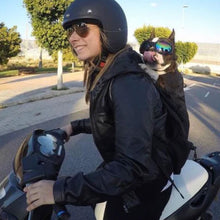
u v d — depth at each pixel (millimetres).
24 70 27344
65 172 4492
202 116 9086
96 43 1521
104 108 1437
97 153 5301
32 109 9211
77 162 4875
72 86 15547
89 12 1452
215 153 2496
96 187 1267
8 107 9508
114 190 1278
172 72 1640
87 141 5961
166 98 1541
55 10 12242
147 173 1326
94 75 1641
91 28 1500
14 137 6211
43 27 12594
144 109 1319
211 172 2223
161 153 1496
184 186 1973
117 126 1335
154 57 1639
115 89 1362
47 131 1889
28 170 1441
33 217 1517
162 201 1794
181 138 1612
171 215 1850
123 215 1783
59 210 1336
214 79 33000
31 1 12047
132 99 1322
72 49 1704
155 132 1453
